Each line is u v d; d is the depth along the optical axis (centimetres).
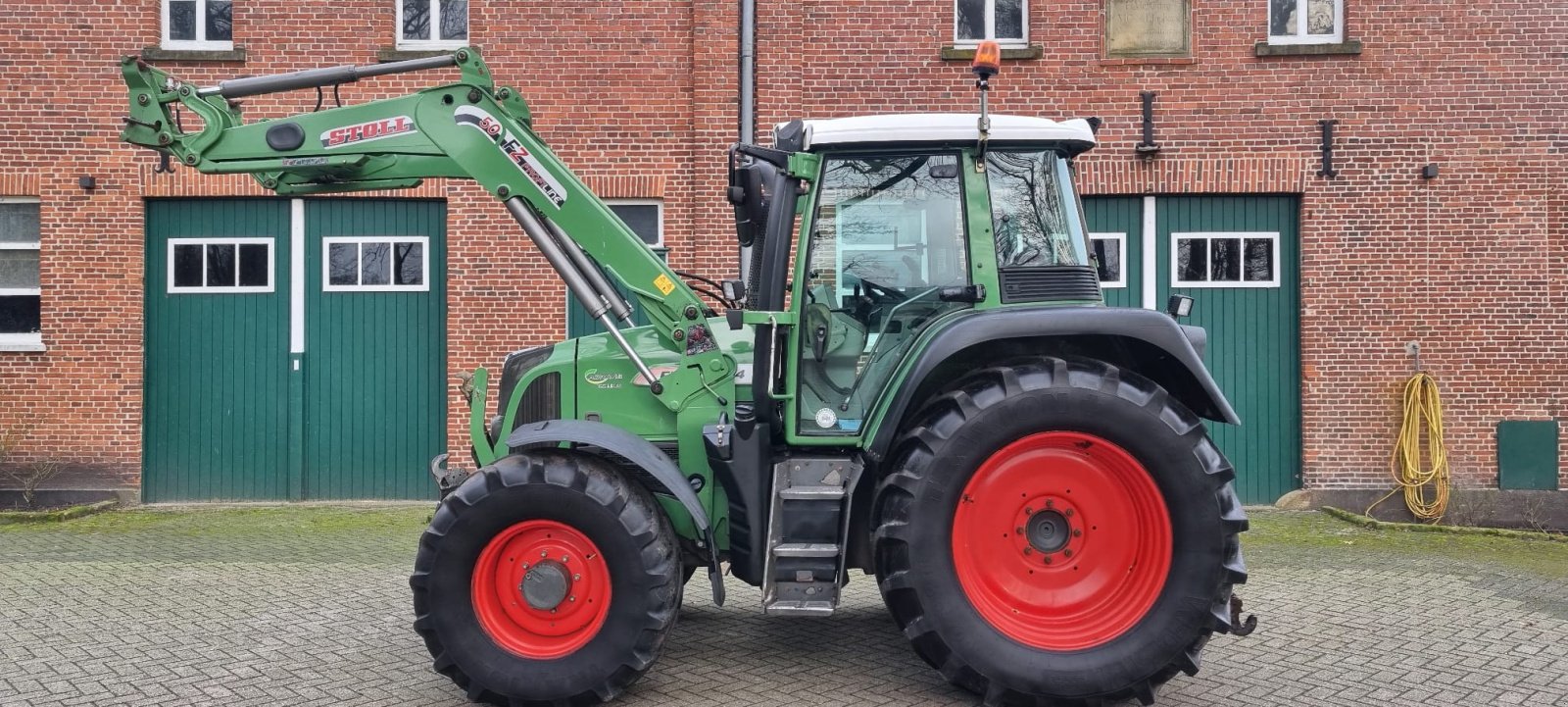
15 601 655
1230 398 1079
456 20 1087
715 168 1061
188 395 1072
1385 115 1055
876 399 479
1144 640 446
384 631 587
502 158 506
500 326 1058
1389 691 487
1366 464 1058
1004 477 461
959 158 494
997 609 460
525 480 455
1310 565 789
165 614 624
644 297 505
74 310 1045
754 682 499
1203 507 446
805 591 463
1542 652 552
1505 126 1050
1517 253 1051
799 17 1060
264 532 909
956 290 483
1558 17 1047
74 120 1043
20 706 464
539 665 453
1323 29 1071
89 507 1005
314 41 1056
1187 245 1078
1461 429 1054
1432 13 1052
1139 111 1063
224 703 469
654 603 453
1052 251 495
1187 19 1062
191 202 1066
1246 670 519
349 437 1077
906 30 1066
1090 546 464
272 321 1073
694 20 1058
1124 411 448
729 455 482
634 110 1065
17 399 1046
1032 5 1068
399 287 1073
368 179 518
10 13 1038
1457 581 728
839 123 493
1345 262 1057
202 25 1072
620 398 517
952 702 470
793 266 500
